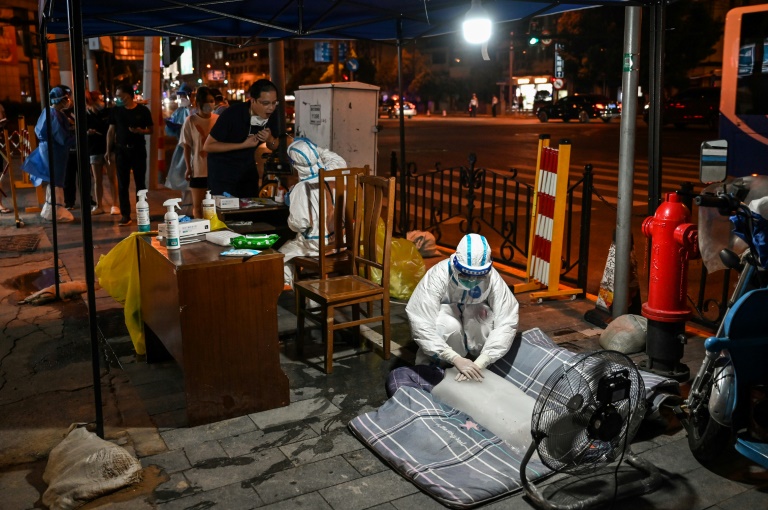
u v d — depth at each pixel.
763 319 3.12
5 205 11.34
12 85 30.05
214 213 5.19
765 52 9.01
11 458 3.58
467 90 62.19
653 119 5.10
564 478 3.30
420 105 66.38
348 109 7.43
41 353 5.03
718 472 3.41
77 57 3.32
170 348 4.04
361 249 5.55
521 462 3.27
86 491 3.13
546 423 2.94
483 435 3.63
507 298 4.16
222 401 3.94
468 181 7.83
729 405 3.20
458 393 3.90
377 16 7.11
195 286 3.74
